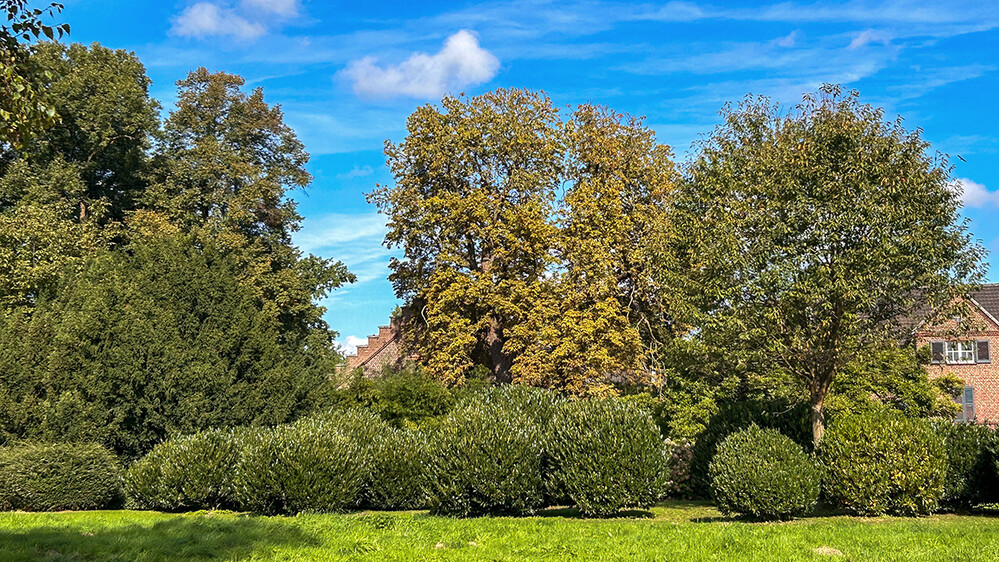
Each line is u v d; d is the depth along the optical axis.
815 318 15.26
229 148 36.91
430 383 23.78
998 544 10.21
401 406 22.98
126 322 18.34
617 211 31.64
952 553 9.59
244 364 19.67
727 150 16.92
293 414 20.05
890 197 14.50
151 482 15.49
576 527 12.35
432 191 34.41
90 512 14.92
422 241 34.25
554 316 31.23
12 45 9.42
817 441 14.98
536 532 11.83
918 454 13.98
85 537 10.48
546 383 31.22
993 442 14.70
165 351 18.20
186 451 15.51
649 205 32.38
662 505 17.34
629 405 14.92
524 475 14.34
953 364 41.84
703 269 15.73
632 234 31.97
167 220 34.00
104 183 36.38
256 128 38.03
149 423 18.19
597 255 30.42
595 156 33.31
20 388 18.47
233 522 12.13
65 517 13.65
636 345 30.62
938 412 24.38
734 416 18.91
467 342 31.70
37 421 18.12
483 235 32.69
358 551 10.05
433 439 15.15
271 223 37.41
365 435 16.45
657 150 33.94
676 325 28.56
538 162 34.50
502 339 34.50
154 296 19.27
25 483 15.33
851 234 14.50
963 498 14.85
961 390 26.42
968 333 16.06
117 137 34.03
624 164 33.28
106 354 18.14
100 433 17.61
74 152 34.53
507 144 33.72
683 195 17.25
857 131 15.02
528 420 14.95
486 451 14.33
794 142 15.88
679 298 16.42
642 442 14.31
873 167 14.64
